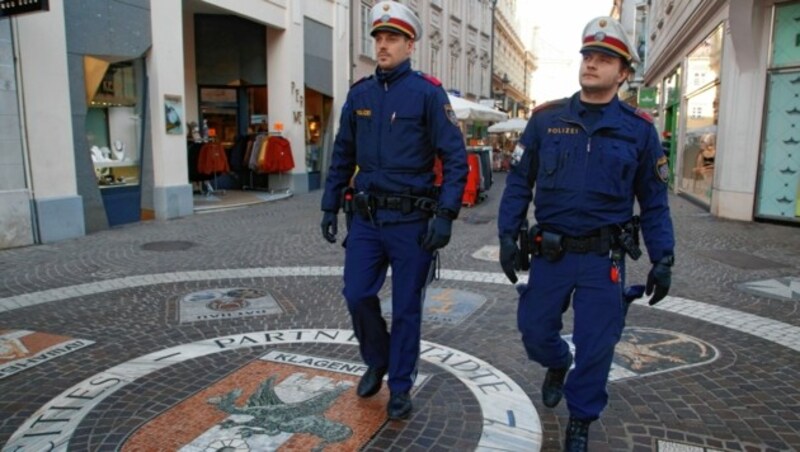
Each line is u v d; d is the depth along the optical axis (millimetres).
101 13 9172
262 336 4578
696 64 14180
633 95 29750
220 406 3373
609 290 2764
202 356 4152
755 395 3613
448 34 28859
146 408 3352
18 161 8031
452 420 3242
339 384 3666
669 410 3408
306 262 7250
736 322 5012
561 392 3314
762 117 10344
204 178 13773
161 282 6254
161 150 10562
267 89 14594
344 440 3002
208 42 14531
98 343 4430
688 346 4426
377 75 3205
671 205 13445
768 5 9953
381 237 3164
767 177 10461
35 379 3779
